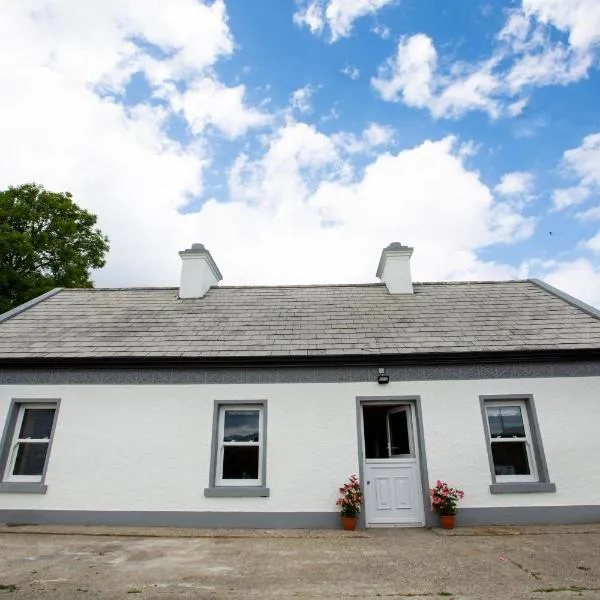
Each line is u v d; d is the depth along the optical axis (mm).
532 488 7844
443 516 7609
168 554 5980
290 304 11219
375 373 8664
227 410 8766
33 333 9820
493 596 4309
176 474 8164
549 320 9703
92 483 8156
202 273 12102
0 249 18344
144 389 8711
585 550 5984
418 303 11039
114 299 11820
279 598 4297
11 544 6512
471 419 8312
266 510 7887
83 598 4270
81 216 22297
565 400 8352
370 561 5590
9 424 8555
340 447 8211
